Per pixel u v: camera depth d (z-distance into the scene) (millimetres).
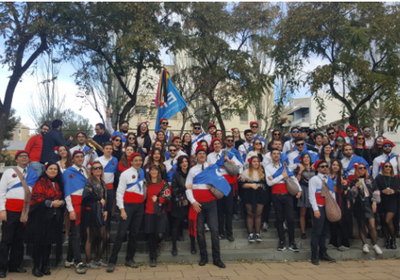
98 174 5504
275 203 6508
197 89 15102
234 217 7488
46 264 5172
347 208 6625
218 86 16219
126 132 8508
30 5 10469
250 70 14289
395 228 7098
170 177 6641
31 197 5152
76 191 5445
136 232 5688
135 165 5586
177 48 13156
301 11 13070
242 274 5379
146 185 5852
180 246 6453
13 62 12070
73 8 11383
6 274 5199
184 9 13820
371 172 7703
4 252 5180
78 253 5344
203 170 5965
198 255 6156
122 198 5539
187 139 7988
